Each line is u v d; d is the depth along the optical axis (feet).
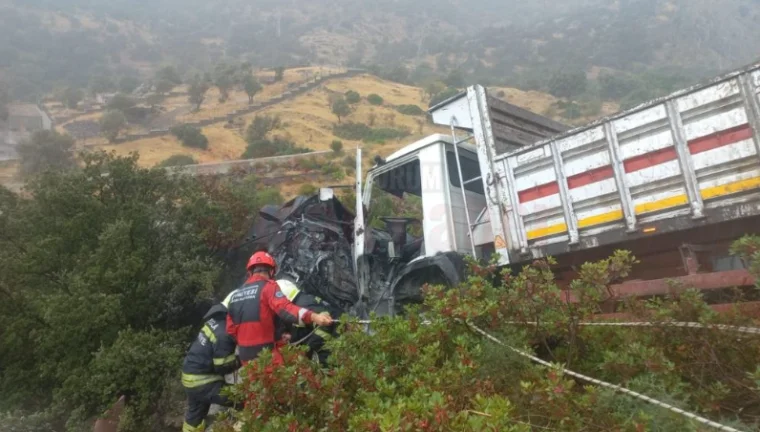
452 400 9.70
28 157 118.83
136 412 19.81
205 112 191.31
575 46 345.51
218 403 16.67
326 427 10.12
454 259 20.99
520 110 22.85
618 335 12.59
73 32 389.80
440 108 22.49
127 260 22.86
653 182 16.28
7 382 22.03
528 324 12.85
